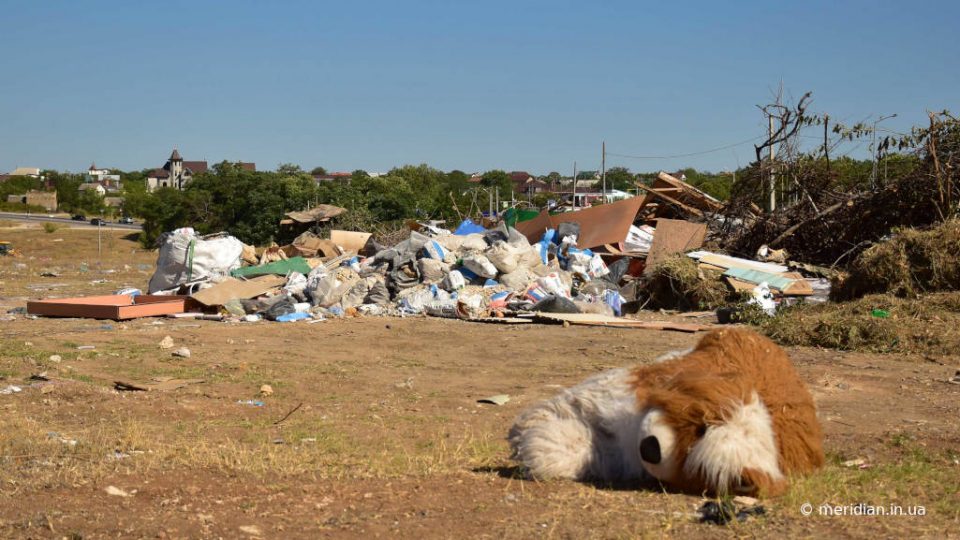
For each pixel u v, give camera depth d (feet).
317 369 43.50
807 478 18.74
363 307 69.10
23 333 56.39
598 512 17.43
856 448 25.62
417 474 22.03
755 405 18.17
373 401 35.99
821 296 69.15
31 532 16.67
